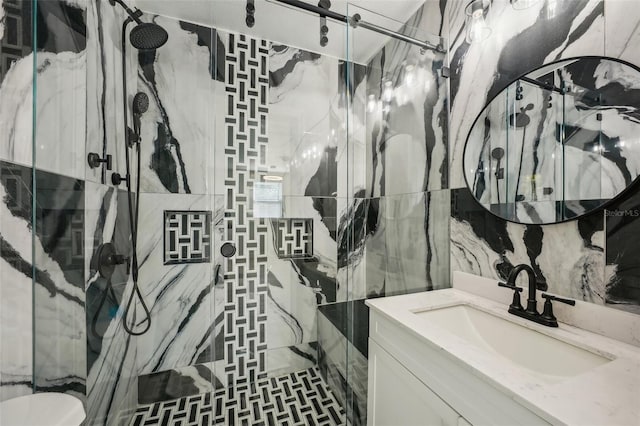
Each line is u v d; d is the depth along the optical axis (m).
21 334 0.67
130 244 1.35
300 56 1.73
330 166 1.81
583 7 0.82
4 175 0.63
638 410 0.47
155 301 1.46
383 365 0.99
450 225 1.29
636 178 0.70
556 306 0.87
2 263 0.63
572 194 0.84
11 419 0.52
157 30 1.35
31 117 0.69
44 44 0.74
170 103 1.47
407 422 0.86
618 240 0.74
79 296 0.91
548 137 0.91
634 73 0.71
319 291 1.76
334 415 1.42
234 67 1.59
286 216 1.70
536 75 0.95
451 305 1.07
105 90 1.12
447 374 0.71
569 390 0.53
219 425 1.35
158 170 1.45
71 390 0.87
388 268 1.58
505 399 0.56
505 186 1.05
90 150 0.99
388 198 1.59
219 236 1.56
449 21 1.31
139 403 1.43
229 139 1.58
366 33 1.46
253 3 1.35
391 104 1.57
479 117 1.16
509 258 1.04
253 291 1.63
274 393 1.57
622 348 0.68
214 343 1.56
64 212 0.83
